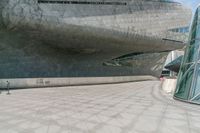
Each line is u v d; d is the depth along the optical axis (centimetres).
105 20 3441
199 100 1336
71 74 3725
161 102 1456
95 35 3331
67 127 820
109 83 3900
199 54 1478
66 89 2550
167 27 4375
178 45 4594
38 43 3020
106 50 3897
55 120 933
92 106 1302
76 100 1570
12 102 1462
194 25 1645
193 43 1579
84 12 3250
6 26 2605
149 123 880
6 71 2806
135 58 5062
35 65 3138
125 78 4456
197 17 1636
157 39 4178
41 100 1564
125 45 3869
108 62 4544
